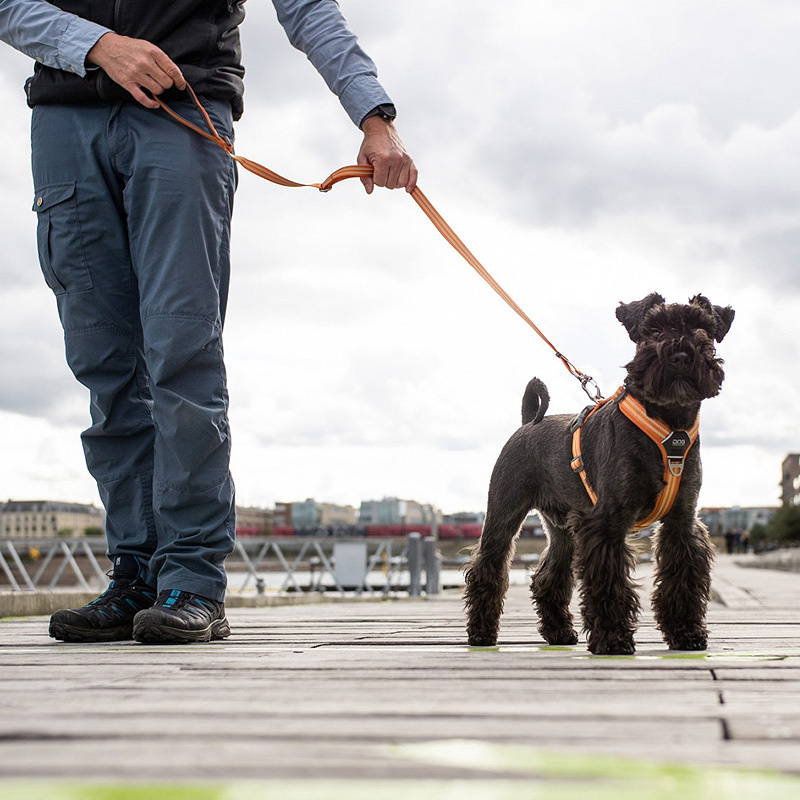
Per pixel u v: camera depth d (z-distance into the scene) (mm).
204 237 3691
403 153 3898
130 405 3889
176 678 2355
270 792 1189
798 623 5078
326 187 3867
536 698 1999
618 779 1270
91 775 1287
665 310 3688
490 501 4160
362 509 123125
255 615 6680
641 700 1970
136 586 3816
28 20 3629
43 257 3824
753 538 110188
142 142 3654
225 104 3857
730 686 2188
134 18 3703
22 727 1642
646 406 3482
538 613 4184
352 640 3730
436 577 18156
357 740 1540
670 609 3570
